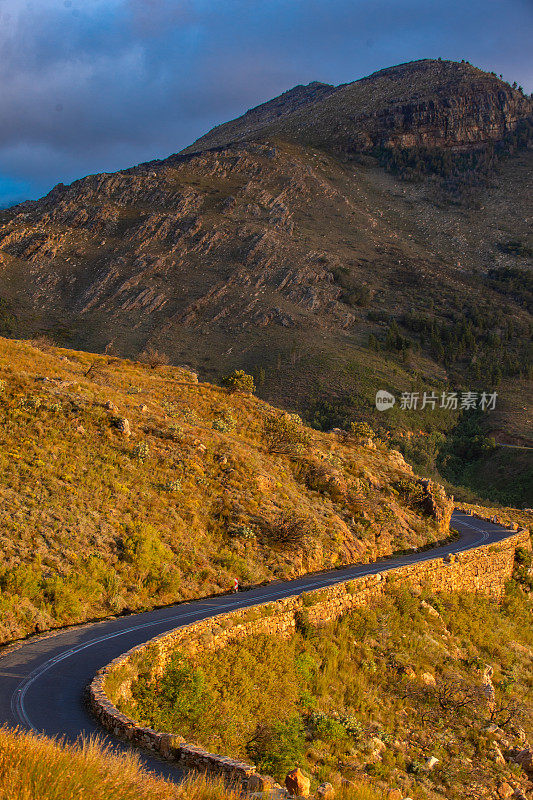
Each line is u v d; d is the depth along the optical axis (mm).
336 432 53969
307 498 33156
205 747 12266
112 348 171750
